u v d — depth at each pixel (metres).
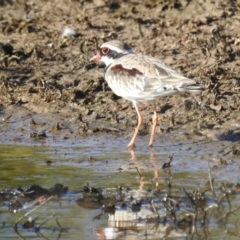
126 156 14.36
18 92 17.47
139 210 11.81
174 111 16.25
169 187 12.51
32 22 20.48
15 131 15.98
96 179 13.15
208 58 17.89
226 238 10.71
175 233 10.93
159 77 14.54
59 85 17.58
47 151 14.78
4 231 11.16
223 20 19.75
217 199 11.67
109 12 20.84
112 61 15.81
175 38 19.12
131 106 16.67
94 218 11.55
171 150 14.59
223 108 16.12
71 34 19.59
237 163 13.69
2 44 18.77
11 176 13.39
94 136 15.55
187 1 20.56
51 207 12.05
